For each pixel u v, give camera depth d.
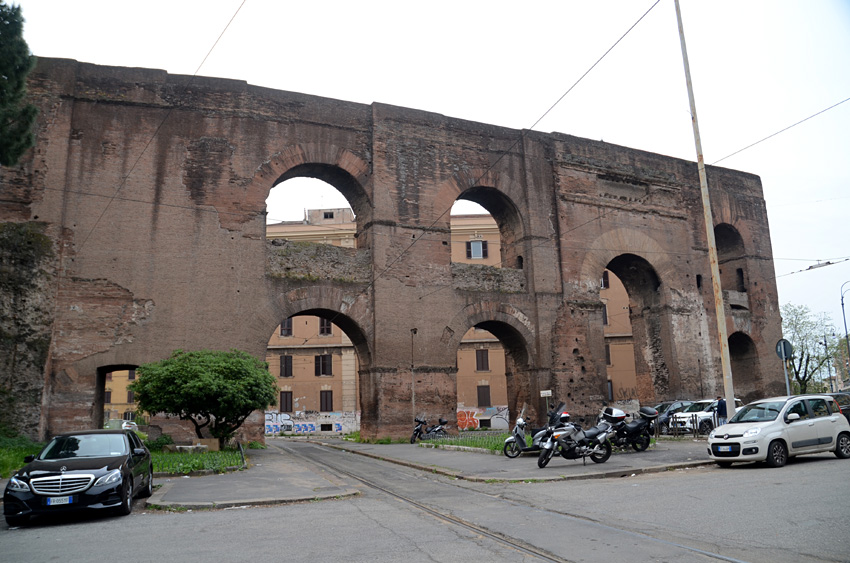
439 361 28.22
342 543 8.05
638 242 34.28
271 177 26.34
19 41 17.55
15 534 9.85
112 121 24.66
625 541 7.75
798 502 9.62
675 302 34.81
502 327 30.95
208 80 26.12
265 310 25.44
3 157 17.83
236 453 20.67
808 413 15.73
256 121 26.47
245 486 13.83
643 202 35.03
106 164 24.28
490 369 50.22
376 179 28.08
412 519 9.77
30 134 18.19
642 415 19.94
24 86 17.95
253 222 25.75
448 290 28.95
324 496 12.27
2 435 20.91
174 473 15.76
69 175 23.83
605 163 34.12
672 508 9.79
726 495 10.66
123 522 10.37
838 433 15.76
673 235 35.66
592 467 15.70
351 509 10.90
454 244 54.12
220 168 25.62
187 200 25.00
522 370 30.97
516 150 31.88
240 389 21.00
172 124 25.33
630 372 50.72
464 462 18.19
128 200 24.30
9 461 17.34
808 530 7.85
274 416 48.09
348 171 27.83
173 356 22.34
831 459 15.59
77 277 23.30
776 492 10.66
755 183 40.25
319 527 9.21
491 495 12.36
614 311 51.84
